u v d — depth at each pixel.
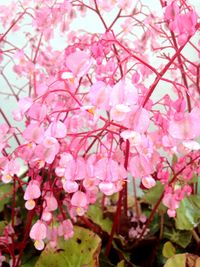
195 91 0.40
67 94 0.32
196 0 0.57
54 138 0.27
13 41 0.57
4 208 0.45
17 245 0.39
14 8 0.43
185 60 0.33
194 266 0.37
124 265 0.41
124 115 0.23
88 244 0.38
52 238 0.35
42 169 0.37
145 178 0.29
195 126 0.25
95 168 0.27
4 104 0.63
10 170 0.32
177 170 0.36
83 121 0.34
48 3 0.39
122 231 0.42
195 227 0.45
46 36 0.40
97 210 0.44
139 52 0.38
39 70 0.43
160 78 0.27
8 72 0.62
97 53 0.29
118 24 0.57
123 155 0.31
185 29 0.25
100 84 0.25
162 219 0.43
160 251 0.43
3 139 0.36
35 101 0.28
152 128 0.51
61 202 0.37
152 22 0.39
